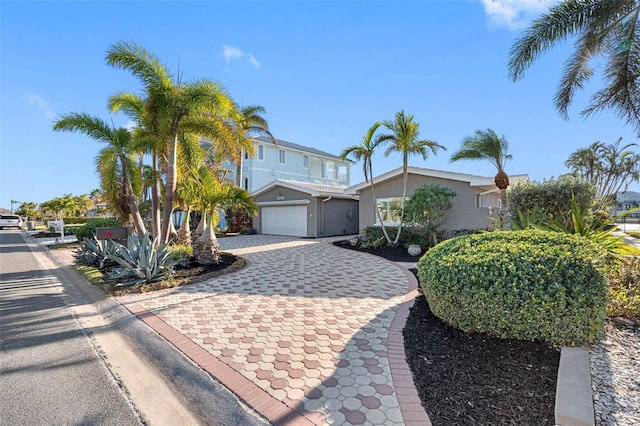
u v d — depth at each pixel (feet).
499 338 12.58
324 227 67.00
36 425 8.79
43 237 79.25
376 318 16.69
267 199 74.08
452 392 9.54
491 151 42.34
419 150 42.11
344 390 10.04
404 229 46.34
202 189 34.01
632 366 10.36
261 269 30.55
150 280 24.50
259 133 87.20
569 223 24.02
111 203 39.83
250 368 11.59
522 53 29.68
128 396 10.37
